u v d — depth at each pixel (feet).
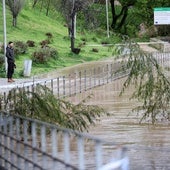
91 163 41.91
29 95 50.42
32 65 151.53
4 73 129.70
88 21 258.16
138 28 325.42
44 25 238.48
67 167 24.12
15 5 213.25
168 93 67.31
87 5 220.23
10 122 32.30
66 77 128.77
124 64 69.26
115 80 123.95
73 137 50.83
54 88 107.55
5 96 53.83
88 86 112.06
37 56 154.71
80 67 156.04
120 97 93.66
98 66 157.07
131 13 331.57
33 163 27.43
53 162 26.86
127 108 80.59
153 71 67.97
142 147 51.29
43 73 140.87
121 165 20.39
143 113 75.15
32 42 181.68
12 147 30.81
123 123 67.10
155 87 67.00
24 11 251.60
